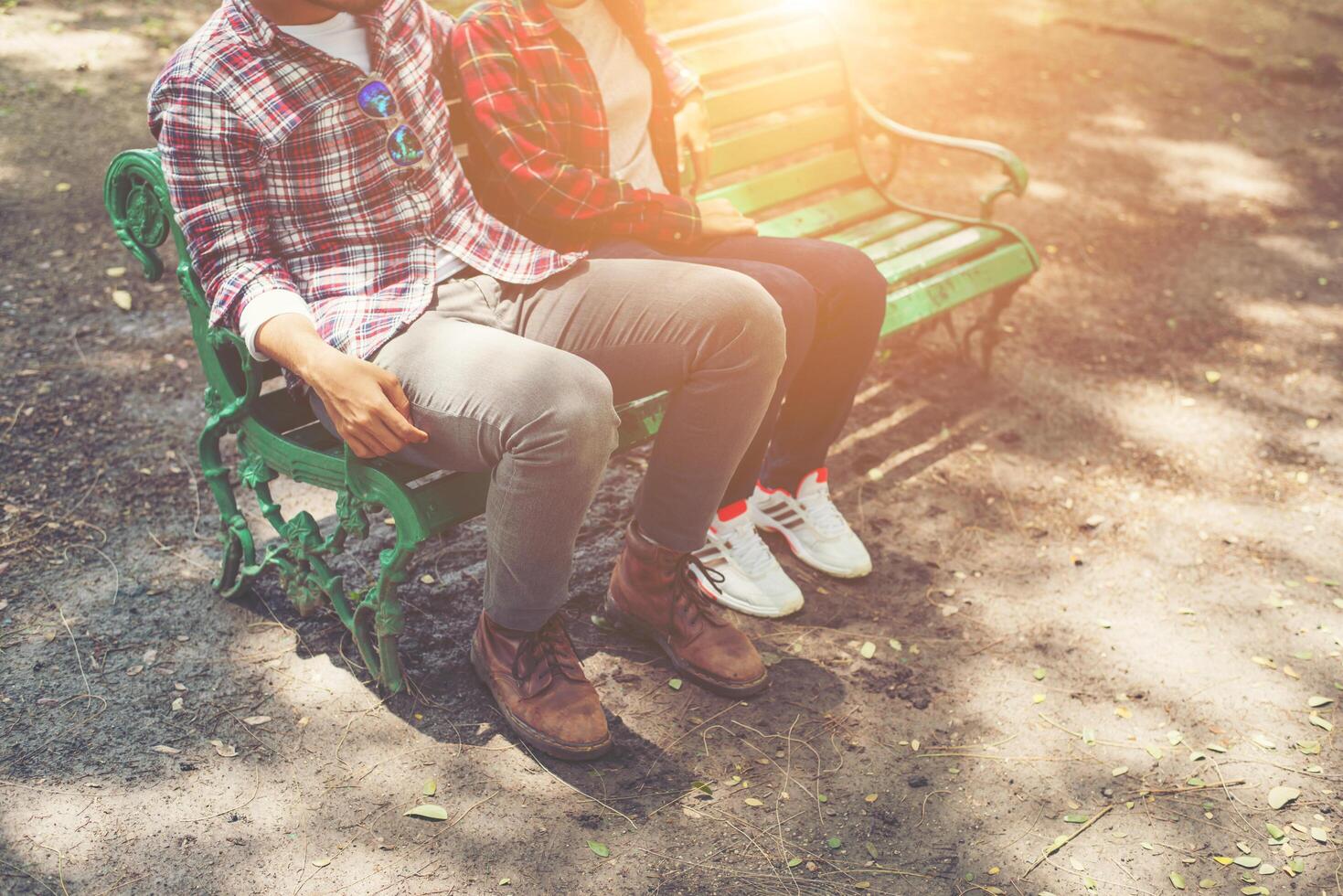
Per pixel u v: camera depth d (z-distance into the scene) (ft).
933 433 11.39
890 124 11.76
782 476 9.29
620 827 6.89
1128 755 7.74
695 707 7.88
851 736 7.74
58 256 12.96
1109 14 25.88
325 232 6.95
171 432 10.50
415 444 6.66
